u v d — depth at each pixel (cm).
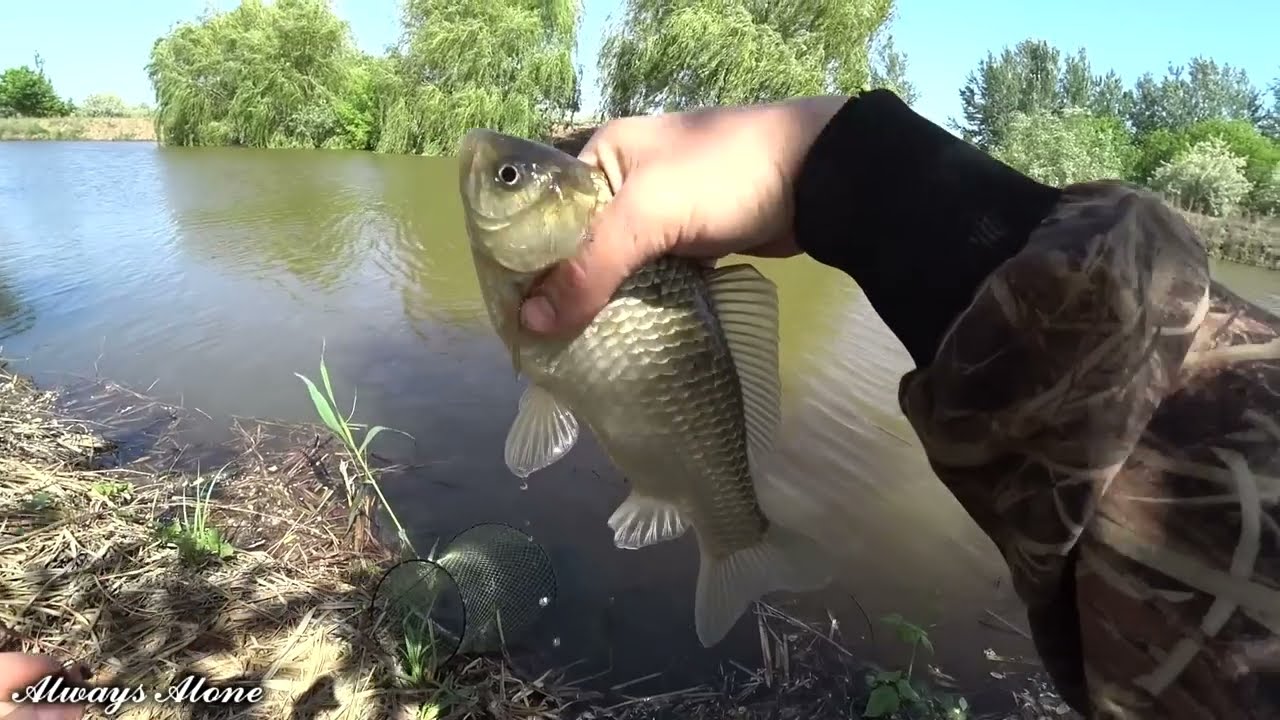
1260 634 16
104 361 108
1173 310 18
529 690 54
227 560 63
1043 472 18
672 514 36
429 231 206
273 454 84
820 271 182
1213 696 16
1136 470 17
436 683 53
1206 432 17
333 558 66
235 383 102
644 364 33
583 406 34
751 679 56
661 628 61
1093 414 18
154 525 67
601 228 30
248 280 151
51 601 55
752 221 29
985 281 20
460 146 32
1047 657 20
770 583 39
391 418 93
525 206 30
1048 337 18
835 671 58
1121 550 17
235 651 53
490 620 59
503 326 33
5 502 67
